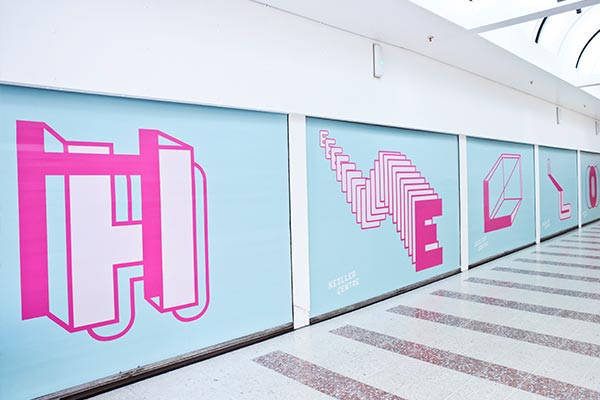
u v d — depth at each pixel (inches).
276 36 146.9
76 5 102.6
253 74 139.8
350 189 183.0
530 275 234.7
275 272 152.4
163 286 123.4
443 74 230.5
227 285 138.6
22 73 95.0
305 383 114.2
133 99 117.5
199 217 131.5
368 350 135.9
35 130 101.6
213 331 135.1
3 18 92.5
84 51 104.0
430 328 154.9
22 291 100.0
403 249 211.0
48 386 103.9
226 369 124.6
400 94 201.5
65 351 106.3
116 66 109.3
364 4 147.7
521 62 231.9
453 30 178.4
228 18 133.2
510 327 153.2
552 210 381.4
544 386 108.1
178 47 121.2
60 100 105.1
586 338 140.1
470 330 151.3
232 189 139.8
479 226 271.9
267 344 144.3
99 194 111.5
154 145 121.6
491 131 276.2
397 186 207.9
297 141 158.6
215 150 135.4
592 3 155.3
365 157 189.9
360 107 179.6
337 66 169.6
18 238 99.5
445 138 241.8
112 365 114.0
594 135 477.4
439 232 235.8
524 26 261.6
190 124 129.3
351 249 183.3
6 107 97.7
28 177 100.7
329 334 152.4
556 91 315.3
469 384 110.7
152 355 121.4
